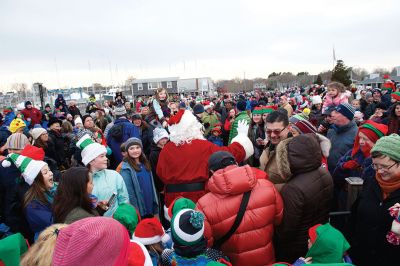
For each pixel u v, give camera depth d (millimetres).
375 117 6477
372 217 2309
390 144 2150
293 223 2445
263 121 6020
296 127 3527
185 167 3291
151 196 4309
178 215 2104
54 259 1296
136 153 4227
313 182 2461
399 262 2195
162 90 7242
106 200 3330
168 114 7242
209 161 2674
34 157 3596
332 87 5145
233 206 2326
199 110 8930
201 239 2088
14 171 3641
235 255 2393
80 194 2660
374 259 2318
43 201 3084
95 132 6988
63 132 7695
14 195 3336
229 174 2316
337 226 2926
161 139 4895
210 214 2350
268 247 2434
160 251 2477
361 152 3172
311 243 2156
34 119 12695
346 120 3855
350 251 2660
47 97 30375
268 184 2494
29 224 3068
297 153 2480
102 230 1325
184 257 2059
